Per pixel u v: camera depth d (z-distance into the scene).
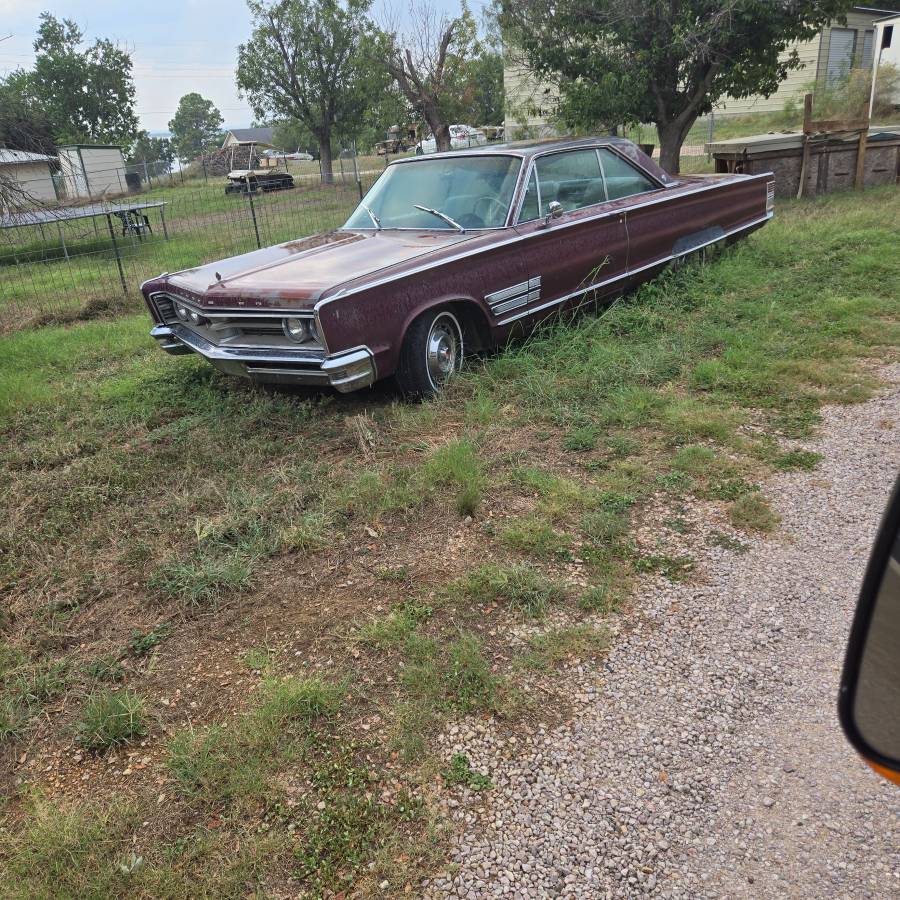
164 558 3.70
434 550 3.64
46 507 4.39
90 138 57.75
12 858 2.27
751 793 2.32
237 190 30.11
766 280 7.32
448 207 5.91
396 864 2.16
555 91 19.52
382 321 4.82
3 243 16.34
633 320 6.39
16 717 2.81
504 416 4.97
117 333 8.30
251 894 2.11
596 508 3.86
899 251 8.02
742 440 4.41
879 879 2.03
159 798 2.44
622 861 2.14
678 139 13.77
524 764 2.46
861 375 5.20
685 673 2.80
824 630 2.95
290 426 5.14
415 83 20.52
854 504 3.73
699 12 12.35
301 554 3.71
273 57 33.38
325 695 2.74
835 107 23.81
